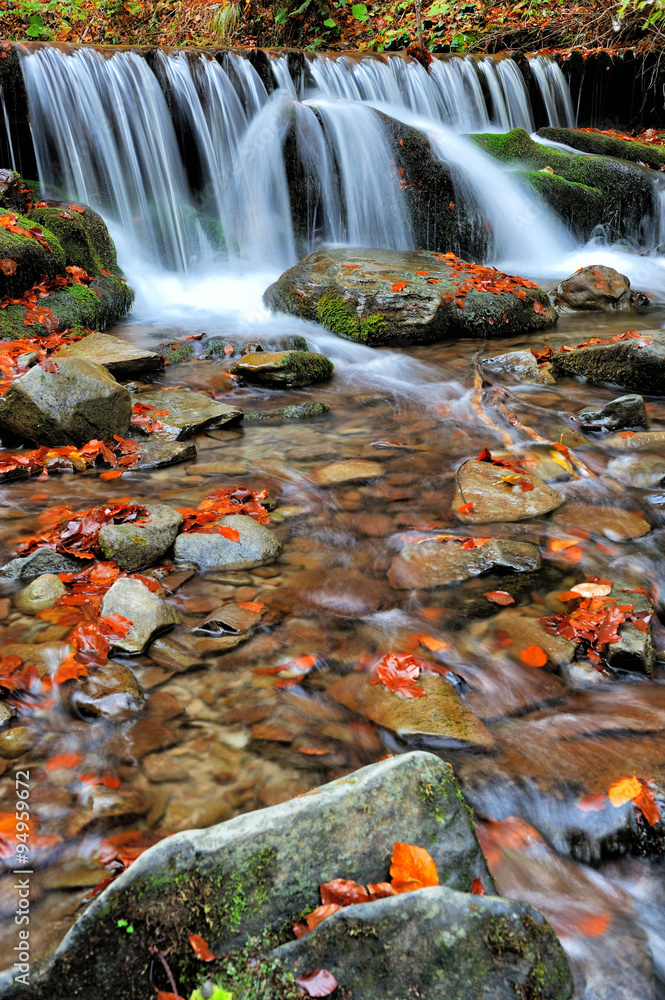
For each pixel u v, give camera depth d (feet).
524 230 34.71
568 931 6.00
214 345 22.44
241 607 9.98
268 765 7.45
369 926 5.13
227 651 9.18
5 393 14.75
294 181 31.78
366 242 33.30
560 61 46.57
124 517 11.75
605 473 14.65
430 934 5.16
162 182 31.73
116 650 8.91
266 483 14.06
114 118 30.04
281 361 19.88
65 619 9.45
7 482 13.84
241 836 5.52
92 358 19.16
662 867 6.64
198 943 5.18
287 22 47.75
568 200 36.32
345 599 10.38
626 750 7.60
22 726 7.87
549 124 46.75
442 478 14.44
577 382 20.35
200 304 28.07
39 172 28.91
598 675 8.84
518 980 5.15
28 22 44.47
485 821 6.95
